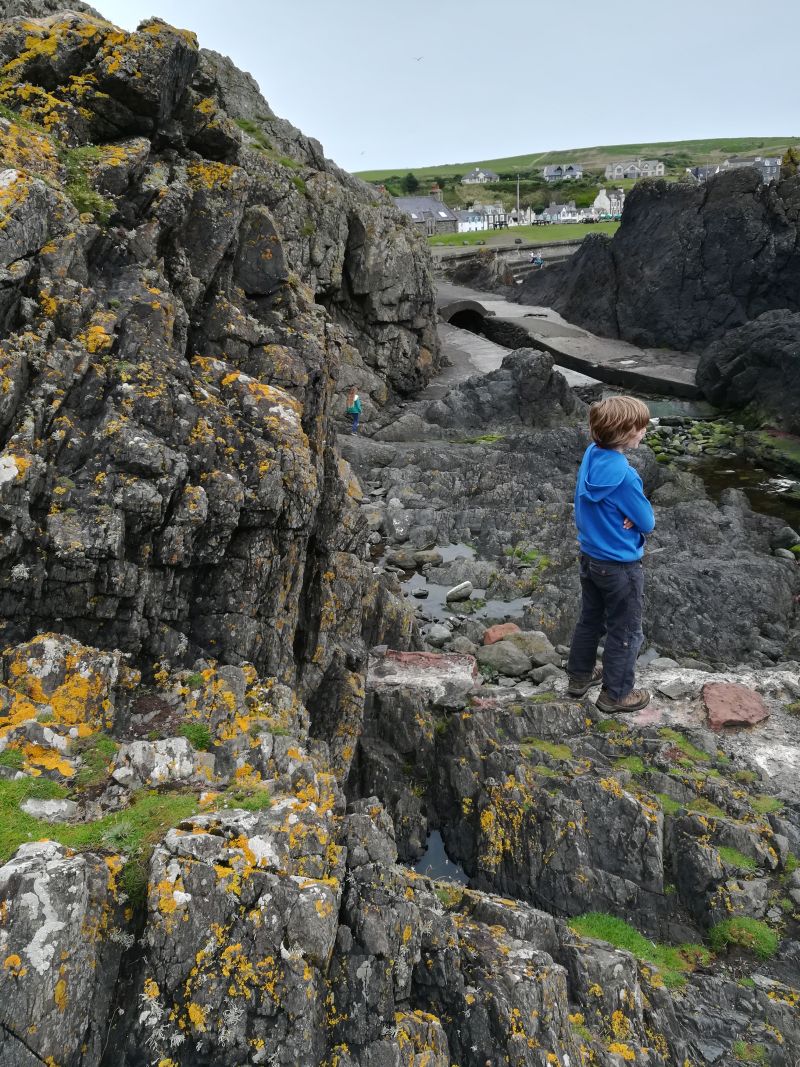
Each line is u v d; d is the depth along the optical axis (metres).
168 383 6.71
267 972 4.20
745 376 33.22
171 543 6.20
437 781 9.52
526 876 8.20
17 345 6.09
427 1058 4.59
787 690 10.69
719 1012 6.52
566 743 9.38
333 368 9.42
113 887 4.26
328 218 31.42
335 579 9.75
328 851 4.85
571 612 15.55
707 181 44.28
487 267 66.69
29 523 5.58
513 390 29.59
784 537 19.59
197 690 6.07
